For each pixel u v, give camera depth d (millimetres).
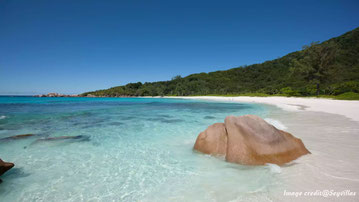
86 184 3721
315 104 21344
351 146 5316
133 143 6613
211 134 5379
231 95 65375
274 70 130625
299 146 4754
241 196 3047
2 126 9789
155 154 5430
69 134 7988
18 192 3424
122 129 9039
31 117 13328
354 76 61000
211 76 139000
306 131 7348
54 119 12336
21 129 9016
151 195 3258
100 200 3145
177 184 3613
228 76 138500
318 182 3297
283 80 92250
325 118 10555
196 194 3215
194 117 13383
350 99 28094
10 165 4121
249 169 4059
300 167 3949
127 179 3910
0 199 3195
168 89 112125
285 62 139500
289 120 10195
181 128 9297
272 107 20641
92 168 4492
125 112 16969
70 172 4270
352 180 3309
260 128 4773
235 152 4438
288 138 4875
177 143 6590
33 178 3971
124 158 5141
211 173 4008
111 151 5754
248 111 16656
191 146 6188
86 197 3256
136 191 3418
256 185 3375
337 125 8414
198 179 3770
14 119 12281
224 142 5000
